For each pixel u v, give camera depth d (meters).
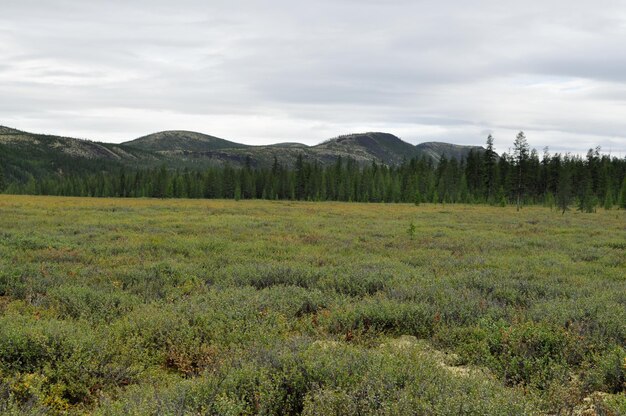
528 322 6.69
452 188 88.88
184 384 4.55
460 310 7.82
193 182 105.81
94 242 17.55
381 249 17.77
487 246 19.34
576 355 5.98
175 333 6.43
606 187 83.00
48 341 5.66
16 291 8.95
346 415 3.97
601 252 17.80
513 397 4.16
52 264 12.05
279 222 30.12
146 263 12.72
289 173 108.75
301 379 4.64
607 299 8.65
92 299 8.34
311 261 14.40
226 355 5.41
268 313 7.35
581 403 4.79
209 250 16.30
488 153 85.25
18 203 44.22
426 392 4.15
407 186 95.50
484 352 5.99
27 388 4.62
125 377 5.36
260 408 4.24
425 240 21.22
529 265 14.09
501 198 78.75
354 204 74.12
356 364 4.86
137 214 34.69
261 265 12.44
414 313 7.59
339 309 7.84
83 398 4.96
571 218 44.00
